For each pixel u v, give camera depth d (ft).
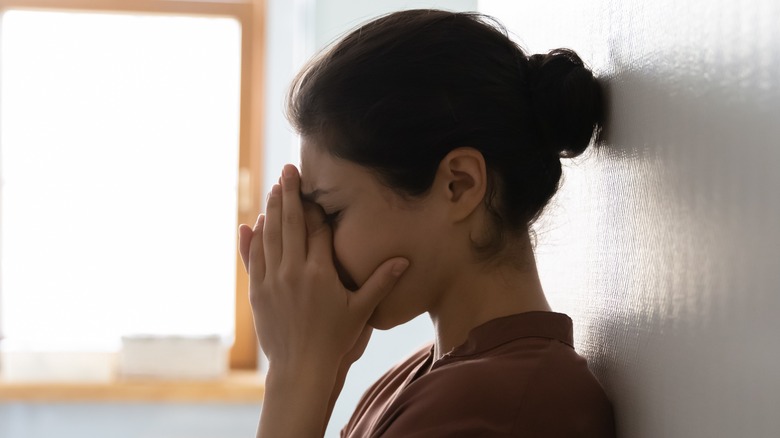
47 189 10.49
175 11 10.44
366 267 2.94
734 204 1.88
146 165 10.60
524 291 2.90
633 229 2.59
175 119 10.61
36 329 10.48
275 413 3.05
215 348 9.96
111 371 9.94
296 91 3.01
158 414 9.91
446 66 2.77
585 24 3.14
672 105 2.27
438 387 2.63
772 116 1.71
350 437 3.38
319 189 2.95
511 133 2.81
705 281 2.04
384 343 9.36
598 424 2.66
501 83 2.81
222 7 10.52
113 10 10.39
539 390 2.59
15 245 10.46
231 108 10.64
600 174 2.93
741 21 1.85
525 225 2.92
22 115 10.44
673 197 2.26
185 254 10.66
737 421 1.86
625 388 2.64
